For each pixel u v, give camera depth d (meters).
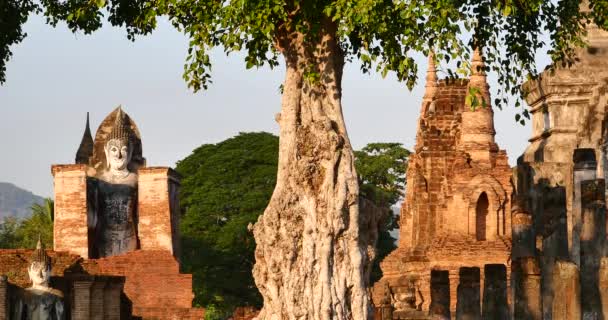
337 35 28.16
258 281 28.00
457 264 47.81
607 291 30.45
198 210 85.69
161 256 54.69
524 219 36.06
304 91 28.27
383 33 27.19
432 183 51.88
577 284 31.23
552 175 39.78
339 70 28.47
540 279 32.41
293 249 27.64
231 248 81.88
